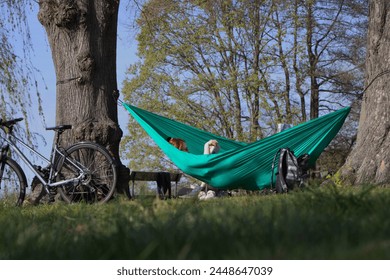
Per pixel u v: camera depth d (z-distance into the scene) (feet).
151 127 45.93
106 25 44.86
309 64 121.39
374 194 15.28
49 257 8.87
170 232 9.16
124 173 42.96
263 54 120.67
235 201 23.04
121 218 13.25
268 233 8.79
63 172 36.88
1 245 10.43
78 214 17.79
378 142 46.65
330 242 7.63
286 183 38.17
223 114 118.83
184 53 120.06
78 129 43.57
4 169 35.06
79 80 44.09
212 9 118.93
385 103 47.09
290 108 121.19
